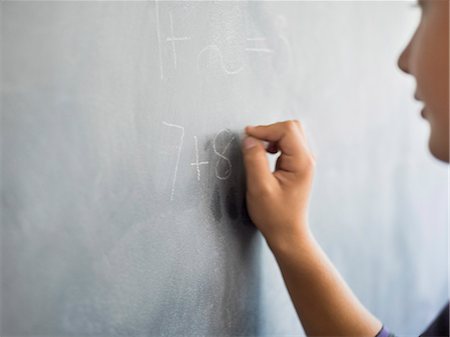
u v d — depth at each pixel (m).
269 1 0.39
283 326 0.44
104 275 0.28
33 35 0.24
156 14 0.30
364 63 0.52
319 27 0.45
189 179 0.33
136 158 0.29
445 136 0.33
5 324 0.23
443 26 0.32
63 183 0.25
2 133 0.23
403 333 0.62
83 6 0.26
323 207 0.48
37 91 0.24
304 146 0.38
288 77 0.42
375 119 0.54
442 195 0.67
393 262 0.59
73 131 0.26
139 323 0.30
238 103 0.37
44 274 0.25
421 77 0.33
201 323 0.35
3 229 0.23
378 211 0.56
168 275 0.32
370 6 0.52
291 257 0.36
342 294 0.37
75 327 0.26
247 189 0.37
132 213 0.29
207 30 0.33
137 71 0.29
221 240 0.36
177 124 0.32
